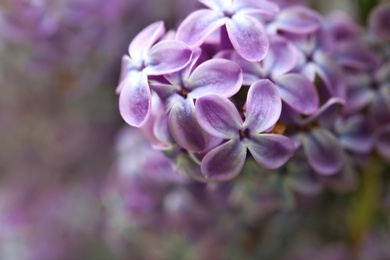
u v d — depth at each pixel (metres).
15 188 0.28
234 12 0.14
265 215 0.20
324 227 0.22
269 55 0.15
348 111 0.17
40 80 0.24
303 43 0.16
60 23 0.22
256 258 0.22
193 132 0.13
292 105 0.15
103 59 0.23
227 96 0.13
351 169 0.17
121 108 0.14
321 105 0.16
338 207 0.21
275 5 0.15
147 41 0.14
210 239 0.21
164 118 0.14
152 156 0.19
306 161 0.16
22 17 0.22
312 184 0.16
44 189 0.28
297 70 0.15
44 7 0.22
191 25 0.14
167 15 0.22
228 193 0.18
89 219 0.27
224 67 0.13
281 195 0.17
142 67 0.14
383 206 0.20
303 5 0.18
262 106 0.14
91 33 0.23
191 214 0.20
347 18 0.19
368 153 0.17
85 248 0.28
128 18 0.23
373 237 0.21
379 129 0.17
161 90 0.14
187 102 0.13
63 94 0.25
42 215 0.28
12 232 0.28
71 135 0.26
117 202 0.23
